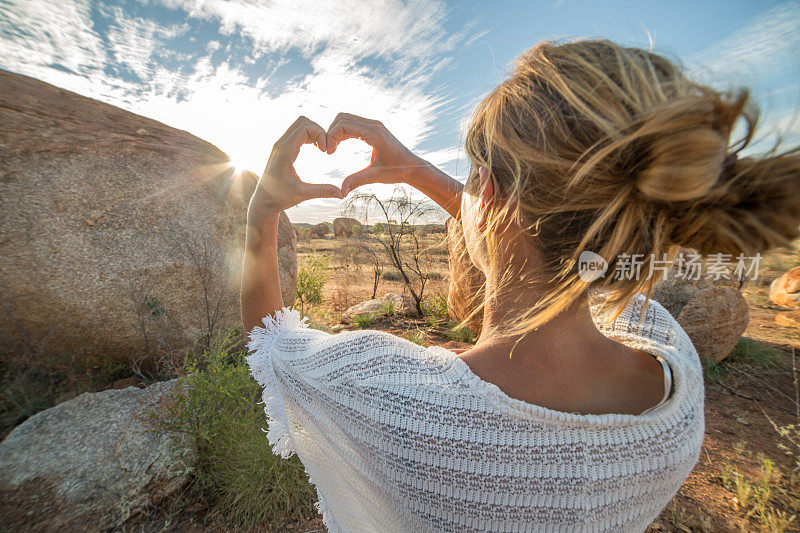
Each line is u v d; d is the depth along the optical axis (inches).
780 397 163.6
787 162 13.0
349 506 21.3
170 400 120.2
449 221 25.8
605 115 14.0
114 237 159.5
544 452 16.1
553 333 17.7
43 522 90.4
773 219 13.1
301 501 107.0
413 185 24.7
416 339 230.5
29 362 148.2
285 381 21.5
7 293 141.1
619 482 16.4
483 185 17.3
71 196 154.6
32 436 110.0
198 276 174.1
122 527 93.7
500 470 16.0
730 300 180.7
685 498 108.6
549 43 17.9
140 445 108.9
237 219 193.8
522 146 15.5
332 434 19.4
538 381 17.4
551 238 16.1
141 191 169.0
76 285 150.8
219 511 102.6
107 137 173.3
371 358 18.3
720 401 161.6
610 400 17.8
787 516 101.3
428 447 16.3
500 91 17.5
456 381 17.1
